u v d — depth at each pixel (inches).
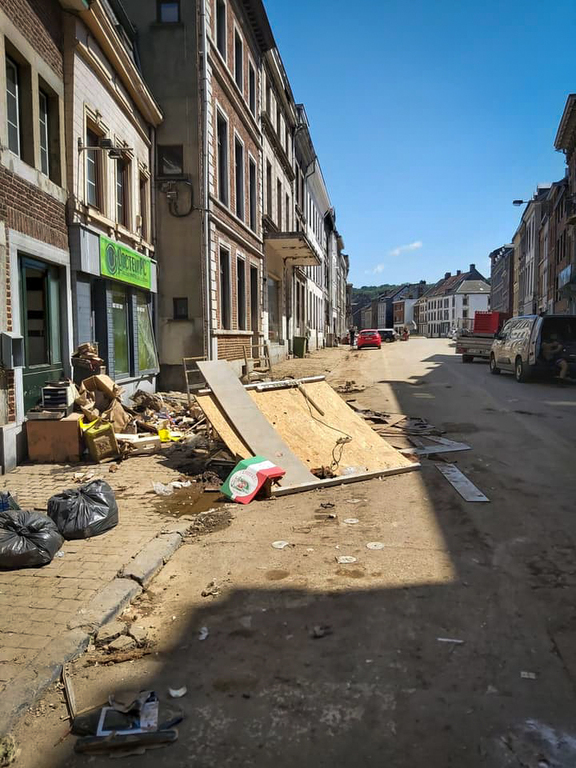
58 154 378.3
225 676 127.5
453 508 238.2
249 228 800.3
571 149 1338.6
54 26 370.6
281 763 101.7
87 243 402.0
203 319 610.5
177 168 606.2
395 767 100.0
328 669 128.9
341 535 211.3
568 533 206.5
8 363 307.1
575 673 125.0
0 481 289.3
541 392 612.4
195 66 598.9
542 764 99.7
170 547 199.5
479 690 119.8
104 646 141.3
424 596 161.6
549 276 1745.8
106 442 327.6
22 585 169.6
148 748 106.3
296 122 1219.2
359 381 736.3
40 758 105.2
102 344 455.5
